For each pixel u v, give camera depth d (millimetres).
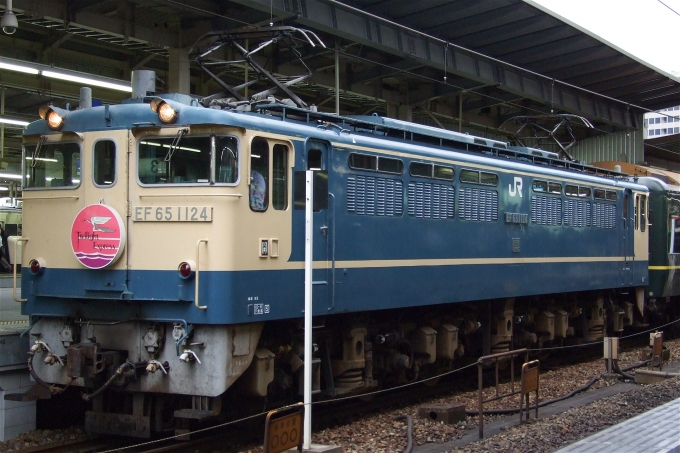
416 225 12062
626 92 29828
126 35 17688
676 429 9414
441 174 12664
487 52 23219
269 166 9492
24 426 10156
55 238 9695
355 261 10867
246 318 9070
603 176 18656
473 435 10039
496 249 13984
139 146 9305
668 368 16078
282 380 10266
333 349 11469
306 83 22641
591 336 18562
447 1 18859
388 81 25219
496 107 30984
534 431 9898
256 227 9273
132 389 9250
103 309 9438
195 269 8875
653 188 20672
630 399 12234
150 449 9406
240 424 10344
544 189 15500
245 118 9164
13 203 31812
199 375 8953
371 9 19094
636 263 19188
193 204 8977
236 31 11602
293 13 16828
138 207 9219
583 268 16844
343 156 10719
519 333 16109
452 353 13641
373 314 12195
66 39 19062
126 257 9219
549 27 21266
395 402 12508
